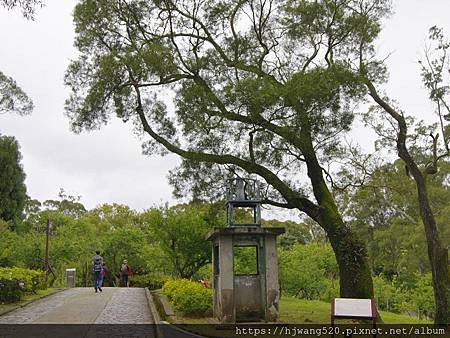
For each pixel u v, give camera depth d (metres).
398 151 14.98
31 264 31.64
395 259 42.12
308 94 12.76
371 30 15.24
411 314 31.83
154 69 14.64
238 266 24.55
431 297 28.16
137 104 16.55
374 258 42.81
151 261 30.98
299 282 27.12
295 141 14.20
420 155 19.45
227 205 13.49
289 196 15.68
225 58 15.70
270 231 12.73
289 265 27.33
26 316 13.11
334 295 27.75
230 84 13.60
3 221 35.03
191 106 14.62
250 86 13.09
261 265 12.91
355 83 13.59
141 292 20.97
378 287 31.78
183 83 15.32
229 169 16.84
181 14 16.09
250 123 14.52
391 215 38.06
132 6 15.84
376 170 17.12
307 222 44.44
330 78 13.00
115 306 15.52
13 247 31.64
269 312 12.39
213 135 15.42
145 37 16.22
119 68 15.09
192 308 13.16
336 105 13.51
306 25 15.26
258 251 13.02
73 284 26.84
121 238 37.81
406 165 15.02
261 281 12.80
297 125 13.49
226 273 12.40
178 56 15.48
